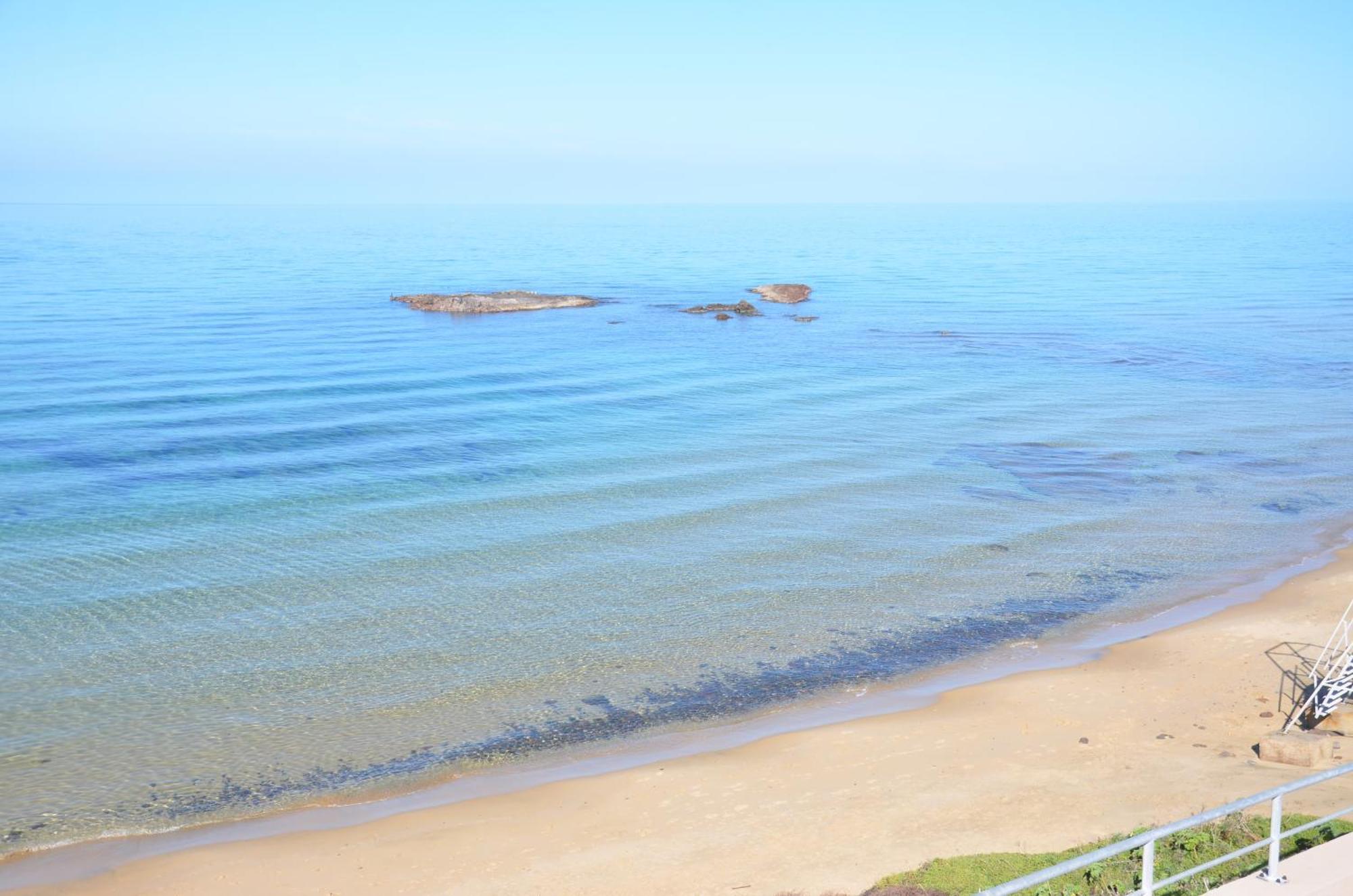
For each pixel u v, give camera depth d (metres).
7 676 22.80
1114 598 28.44
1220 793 17.36
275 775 19.16
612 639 25.42
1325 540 33.16
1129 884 13.70
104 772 19.11
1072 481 39.84
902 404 53.53
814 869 15.67
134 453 41.06
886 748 20.08
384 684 22.89
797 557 31.38
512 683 23.03
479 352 67.06
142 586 28.05
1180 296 110.50
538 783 18.95
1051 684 22.98
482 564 30.33
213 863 16.42
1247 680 22.86
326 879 15.98
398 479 38.50
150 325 75.69
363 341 70.38
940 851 15.98
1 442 42.16
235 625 25.75
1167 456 43.66
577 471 40.25
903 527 34.12
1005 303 102.19
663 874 15.76
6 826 17.36
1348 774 17.86
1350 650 21.86
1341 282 126.81
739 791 18.53
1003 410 52.25
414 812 17.97
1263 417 51.34
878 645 25.30
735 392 55.72
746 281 121.44
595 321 83.38
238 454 41.38
